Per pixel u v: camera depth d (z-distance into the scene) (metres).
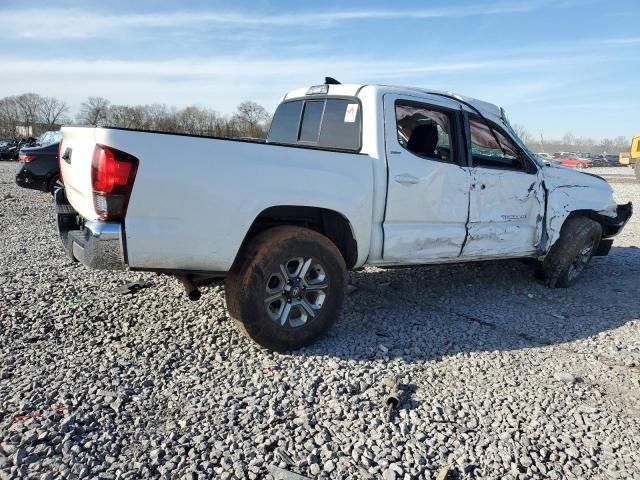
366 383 3.29
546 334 4.39
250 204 3.40
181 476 2.33
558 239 5.70
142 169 3.05
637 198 16.16
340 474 2.42
